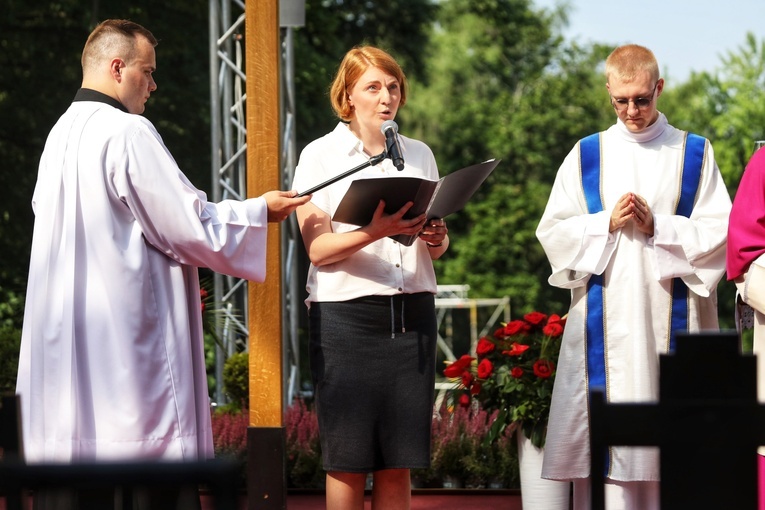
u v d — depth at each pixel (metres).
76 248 5.50
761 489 5.72
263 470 6.77
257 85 6.77
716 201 6.43
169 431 5.49
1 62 25.22
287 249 12.96
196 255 5.58
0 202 25.22
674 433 2.97
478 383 8.13
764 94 44.47
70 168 5.55
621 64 6.32
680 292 6.35
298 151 27.23
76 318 5.47
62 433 5.41
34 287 5.59
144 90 5.86
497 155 46.53
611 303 6.38
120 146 5.52
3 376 12.29
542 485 7.58
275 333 6.79
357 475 6.05
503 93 47.72
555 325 7.96
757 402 2.95
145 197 5.50
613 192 6.47
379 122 6.10
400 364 6.01
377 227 5.69
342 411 5.97
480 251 45.31
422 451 5.98
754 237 5.88
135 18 25.41
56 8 25.53
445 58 47.84
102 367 5.45
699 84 46.72
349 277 6.03
